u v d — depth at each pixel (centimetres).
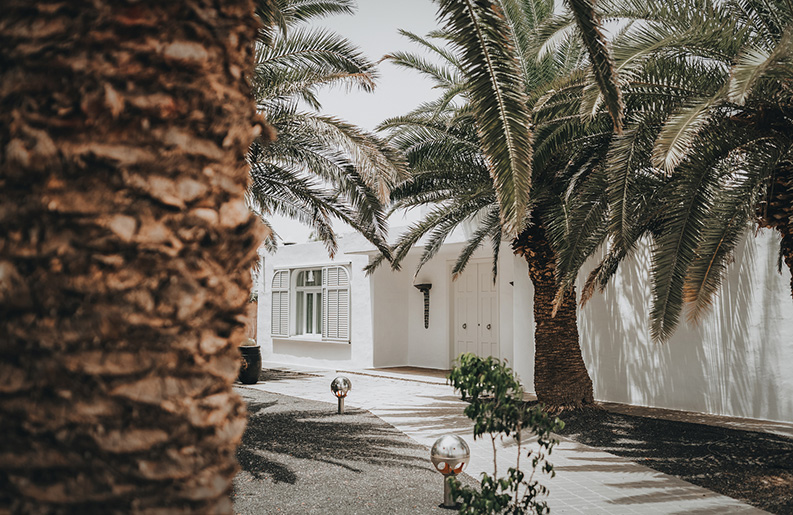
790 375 920
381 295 1798
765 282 953
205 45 138
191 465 127
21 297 118
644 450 755
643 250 1102
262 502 515
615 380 1148
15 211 119
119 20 128
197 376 130
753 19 674
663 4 657
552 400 1002
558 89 708
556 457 725
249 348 1481
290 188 938
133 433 121
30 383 117
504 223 440
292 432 832
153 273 126
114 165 124
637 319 1115
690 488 584
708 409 1014
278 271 2073
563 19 671
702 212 606
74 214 120
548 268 1023
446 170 999
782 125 625
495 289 1658
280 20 640
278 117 786
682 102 652
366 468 638
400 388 1393
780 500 539
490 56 414
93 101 123
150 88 129
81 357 118
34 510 116
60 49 124
